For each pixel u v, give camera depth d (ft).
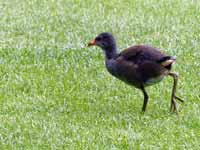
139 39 64.28
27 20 69.36
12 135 44.52
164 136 44.50
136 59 47.85
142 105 49.75
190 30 67.05
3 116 47.39
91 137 44.06
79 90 52.37
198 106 49.42
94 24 68.59
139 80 47.96
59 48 61.00
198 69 56.80
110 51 49.32
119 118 46.93
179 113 48.14
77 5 75.00
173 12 72.95
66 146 42.98
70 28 67.21
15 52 59.93
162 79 48.91
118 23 69.00
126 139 43.80
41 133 44.75
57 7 74.28
